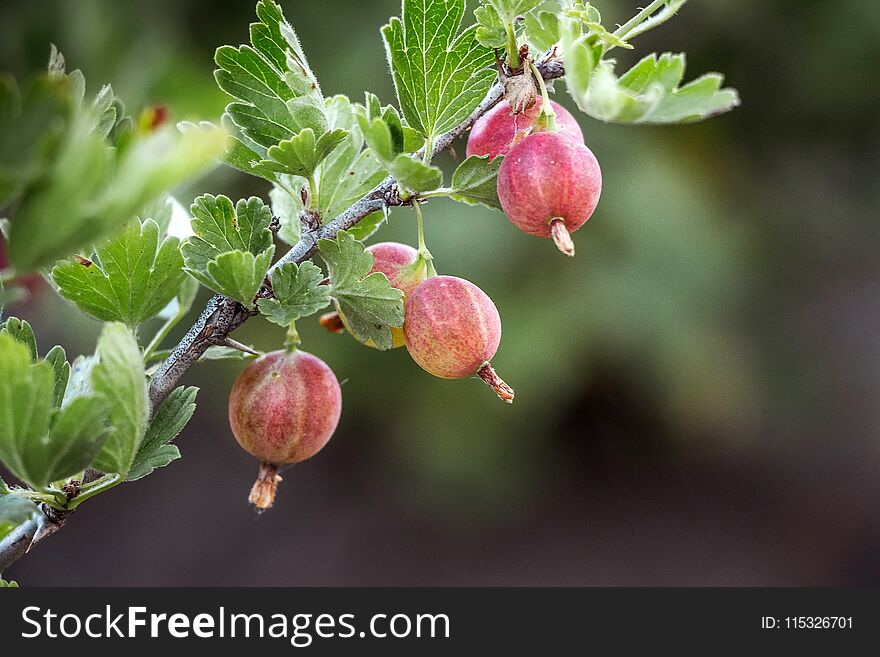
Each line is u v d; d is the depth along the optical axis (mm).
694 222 5070
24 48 2902
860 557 6270
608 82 893
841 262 6836
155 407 1175
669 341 5133
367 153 1306
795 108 5621
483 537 6672
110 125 1134
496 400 5418
